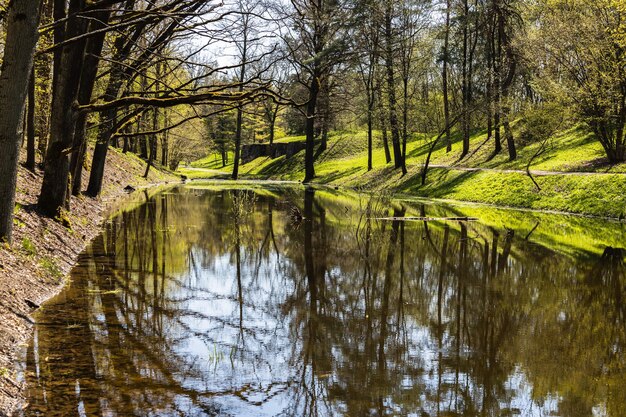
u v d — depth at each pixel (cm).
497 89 4138
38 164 2322
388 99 4859
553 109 3319
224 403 697
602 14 2969
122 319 993
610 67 2981
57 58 1553
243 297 1245
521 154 4081
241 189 4484
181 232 2069
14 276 994
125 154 5106
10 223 1051
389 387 787
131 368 784
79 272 1306
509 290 1392
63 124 1477
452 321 1130
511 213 2981
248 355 882
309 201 3531
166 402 684
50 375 731
